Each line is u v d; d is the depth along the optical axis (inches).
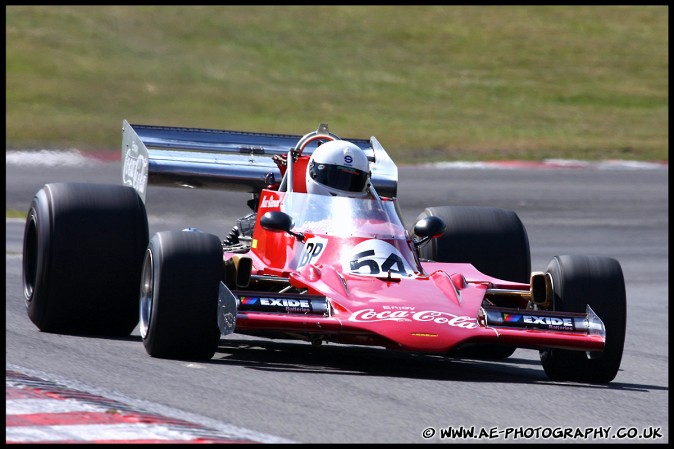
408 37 5797.2
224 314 922.7
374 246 1043.3
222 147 1393.9
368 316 920.9
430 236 1101.1
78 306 1122.0
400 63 5398.6
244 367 962.1
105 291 1125.1
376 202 1115.9
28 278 1167.6
